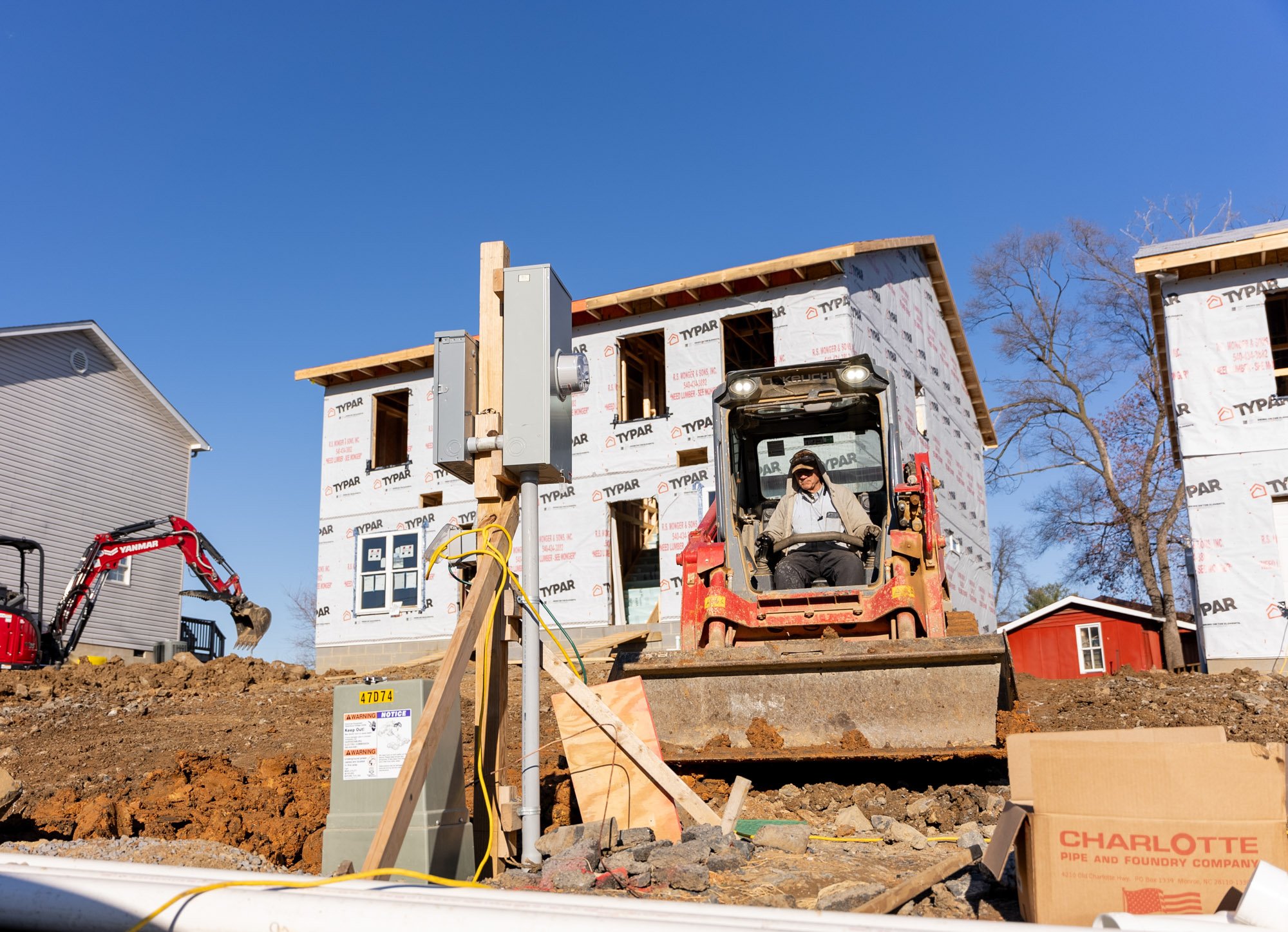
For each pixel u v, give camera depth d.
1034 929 2.57
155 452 25.25
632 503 21.00
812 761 6.13
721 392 8.01
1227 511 13.71
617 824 5.05
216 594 19.05
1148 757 3.16
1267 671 13.10
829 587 7.61
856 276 16.95
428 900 2.87
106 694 14.74
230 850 4.84
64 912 2.89
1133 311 25.20
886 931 2.57
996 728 5.88
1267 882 2.55
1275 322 16.55
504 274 5.04
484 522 4.94
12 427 21.50
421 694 4.42
